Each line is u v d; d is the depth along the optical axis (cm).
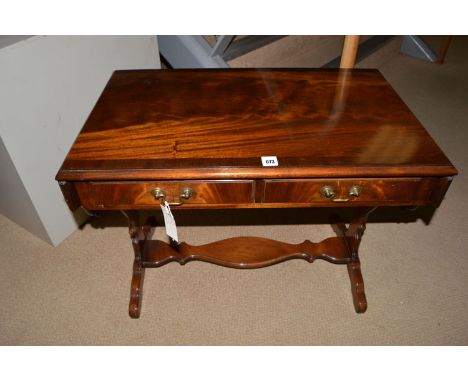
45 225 151
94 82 149
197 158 92
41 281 146
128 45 159
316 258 146
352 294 142
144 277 148
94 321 133
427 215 178
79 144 97
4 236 165
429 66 320
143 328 131
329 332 131
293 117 108
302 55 222
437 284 147
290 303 140
